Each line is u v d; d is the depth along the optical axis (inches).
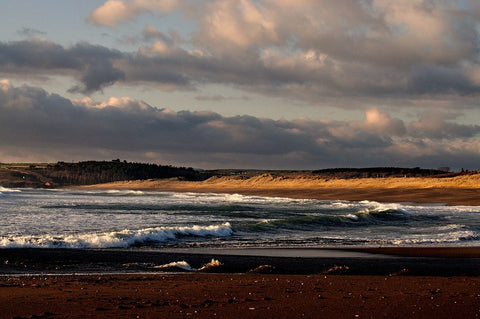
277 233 1157.7
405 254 842.8
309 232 1197.1
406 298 409.4
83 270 639.8
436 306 369.1
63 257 733.3
